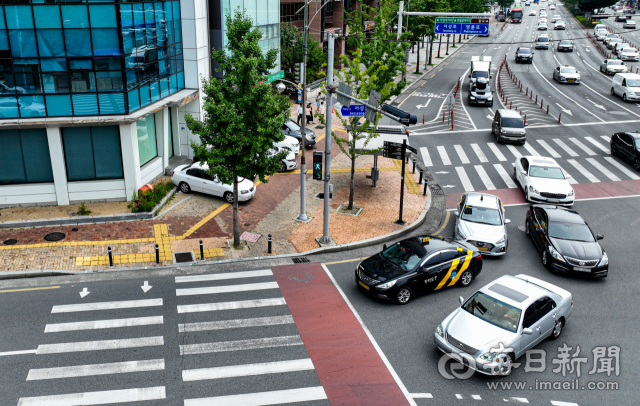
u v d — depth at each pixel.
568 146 31.78
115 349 12.66
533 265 18.16
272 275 16.91
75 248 18.11
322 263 17.91
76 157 20.98
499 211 19.83
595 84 50.12
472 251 16.77
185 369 11.98
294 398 11.12
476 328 12.49
